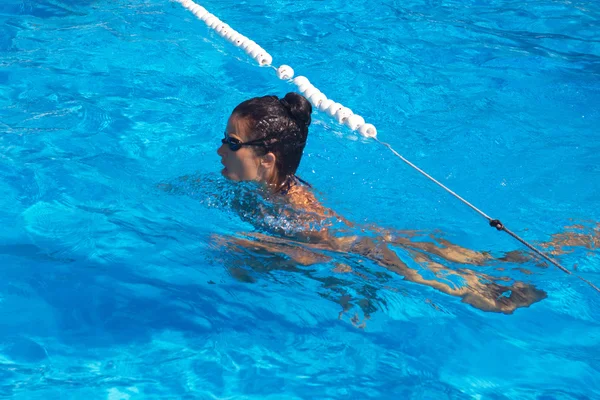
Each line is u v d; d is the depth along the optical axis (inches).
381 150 153.4
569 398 90.5
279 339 98.9
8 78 182.7
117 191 133.5
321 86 189.3
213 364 93.0
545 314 107.1
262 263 114.4
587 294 111.4
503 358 97.7
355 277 111.6
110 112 167.5
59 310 101.3
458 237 124.5
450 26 244.8
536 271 116.1
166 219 124.8
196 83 187.9
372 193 135.0
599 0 281.3
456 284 111.3
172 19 234.7
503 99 187.3
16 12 232.2
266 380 90.8
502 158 154.3
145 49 207.8
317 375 92.4
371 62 208.1
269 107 117.3
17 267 109.8
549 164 152.3
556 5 274.7
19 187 132.8
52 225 121.8
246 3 259.4
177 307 103.8
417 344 99.5
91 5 244.1
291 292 108.6
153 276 110.4
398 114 175.5
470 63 212.8
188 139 156.3
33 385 86.7
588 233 126.8
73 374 89.3
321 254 115.3
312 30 234.2
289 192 122.3
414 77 199.8
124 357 93.2
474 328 103.0
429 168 147.7
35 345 93.9
